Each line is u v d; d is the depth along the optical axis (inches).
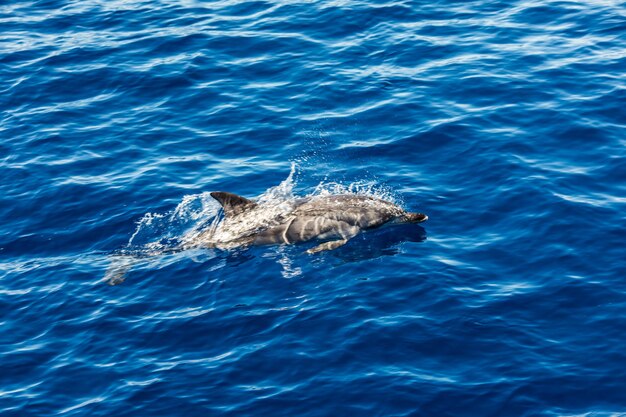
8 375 683.4
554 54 1113.4
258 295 757.3
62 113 1071.6
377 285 755.4
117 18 1300.4
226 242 828.0
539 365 660.7
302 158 956.0
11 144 1011.9
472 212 847.1
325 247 810.2
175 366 681.6
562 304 720.3
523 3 1254.9
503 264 773.3
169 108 1071.0
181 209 881.5
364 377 656.4
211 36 1226.0
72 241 848.9
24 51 1213.7
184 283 780.0
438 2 1273.4
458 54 1135.6
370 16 1244.5
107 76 1143.0
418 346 684.7
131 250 830.5
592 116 977.5
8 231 866.8
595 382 642.8
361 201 846.5
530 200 852.0
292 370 668.7
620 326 692.7
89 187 924.0
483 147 942.4
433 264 776.9
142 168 954.7
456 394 637.9
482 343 684.7
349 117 1024.2
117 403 647.8
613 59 1088.8
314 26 1234.6
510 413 621.0
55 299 765.9
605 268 757.3
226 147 986.7
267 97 1077.8
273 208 848.9
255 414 630.5
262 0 1323.8
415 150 952.9
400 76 1097.4
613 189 861.2
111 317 740.0
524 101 1018.7
